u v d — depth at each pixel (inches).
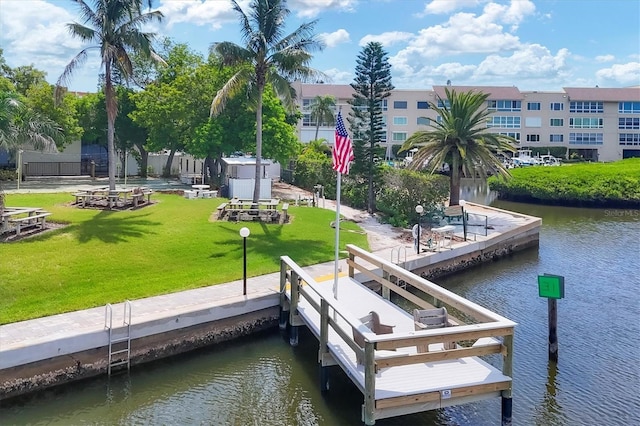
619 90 3440.0
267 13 1041.5
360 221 1216.8
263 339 634.2
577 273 949.2
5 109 852.6
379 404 409.4
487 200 2069.4
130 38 1055.6
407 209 1250.6
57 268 705.0
